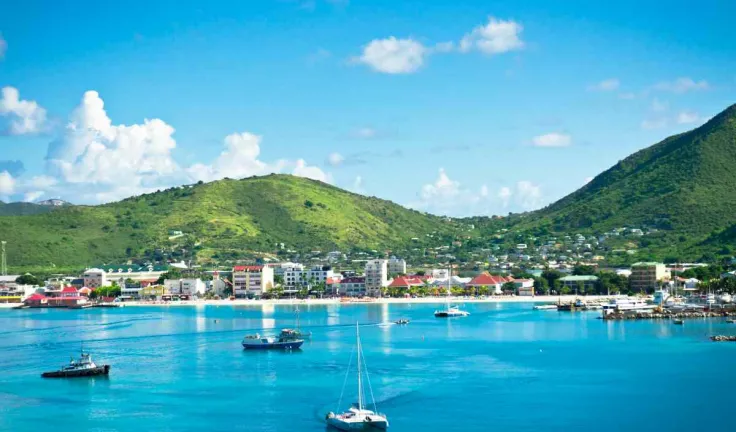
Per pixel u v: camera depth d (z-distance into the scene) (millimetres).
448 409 176875
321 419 170000
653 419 167625
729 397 186875
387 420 165375
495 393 192625
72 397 193000
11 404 186375
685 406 178500
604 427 162125
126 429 164250
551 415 171250
